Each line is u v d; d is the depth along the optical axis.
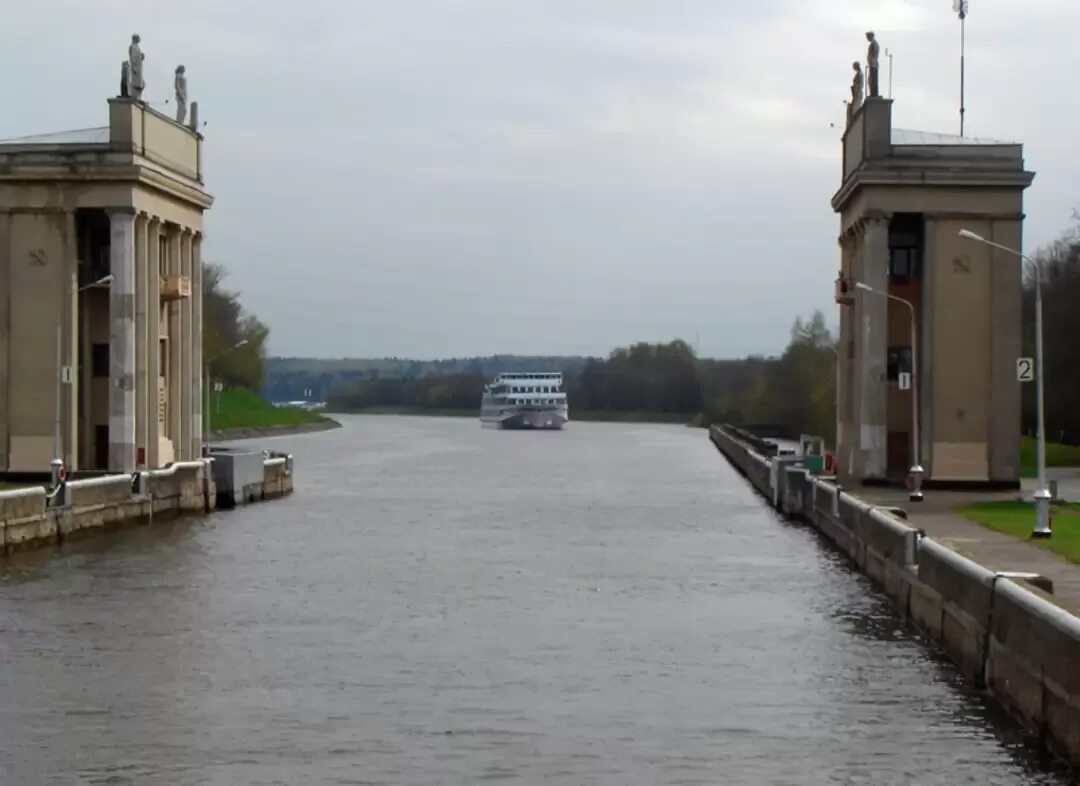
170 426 102.12
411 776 32.66
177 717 37.50
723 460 183.00
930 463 91.50
